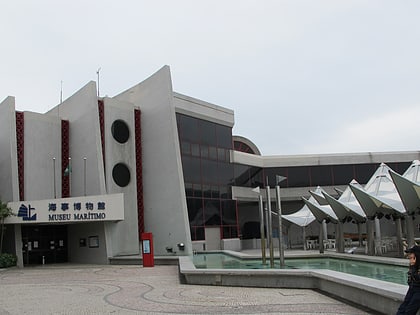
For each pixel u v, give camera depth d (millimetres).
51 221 27141
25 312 10883
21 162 30969
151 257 24859
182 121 36219
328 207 31094
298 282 13453
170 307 10836
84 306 11516
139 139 34562
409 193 20578
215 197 38031
